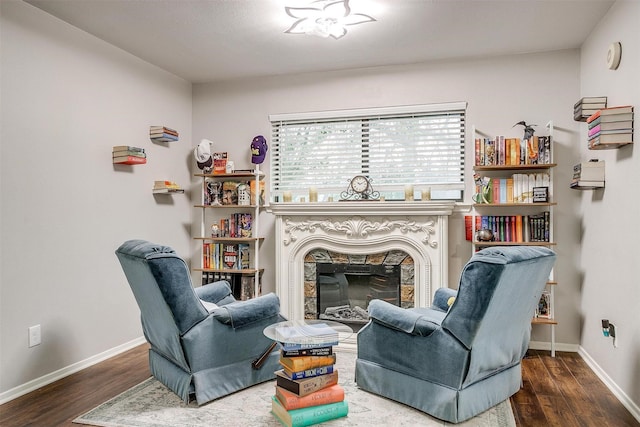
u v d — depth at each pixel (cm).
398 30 342
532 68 393
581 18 322
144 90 412
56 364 317
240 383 290
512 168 383
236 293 447
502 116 400
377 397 281
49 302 312
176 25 334
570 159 384
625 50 278
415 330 257
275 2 295
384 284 418
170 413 259
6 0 282
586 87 364
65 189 326
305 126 459
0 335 277
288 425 239
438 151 418
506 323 259
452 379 245
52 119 316
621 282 283
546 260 262
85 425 246
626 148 276
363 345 294
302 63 422
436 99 416
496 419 253
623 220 280
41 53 307
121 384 306
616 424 248
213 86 480
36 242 303
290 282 432
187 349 266
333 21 304
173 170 455
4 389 280
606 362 311
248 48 381
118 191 379
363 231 408
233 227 454
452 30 342
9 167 284
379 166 436
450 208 387
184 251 473
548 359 363
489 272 231
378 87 431
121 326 382
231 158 474
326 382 252
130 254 271
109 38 359
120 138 382
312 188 430
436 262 392
